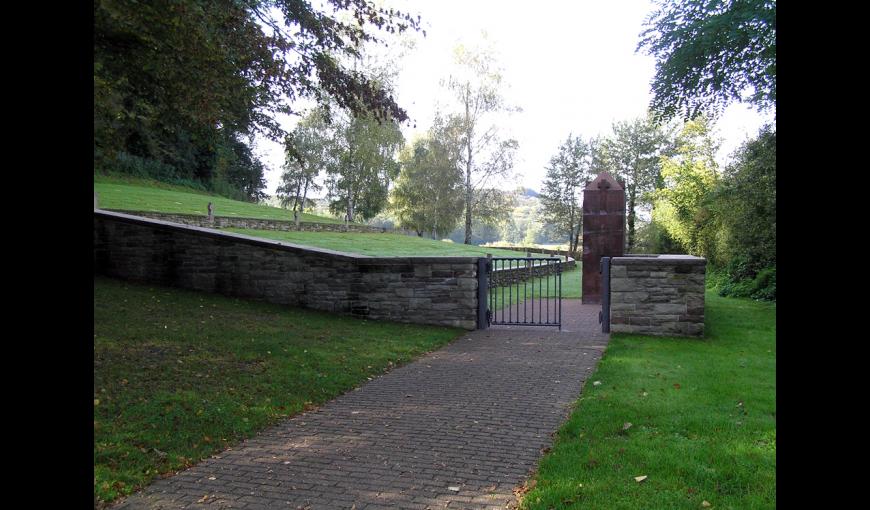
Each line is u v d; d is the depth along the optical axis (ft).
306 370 23.72
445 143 162.81
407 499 12.94
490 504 12.67
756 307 46.70
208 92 29.71
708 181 101.19
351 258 37.17
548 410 19.56
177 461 14.96
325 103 41.01
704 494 12.40
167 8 25.99
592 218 50.85
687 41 51.29
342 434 17.37
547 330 35.45
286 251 38.29
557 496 12.50
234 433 17.15
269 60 33.96
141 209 84.17
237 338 27.14
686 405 18.86
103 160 35.29
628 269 33.78
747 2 44.29
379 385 23.04
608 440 15.89
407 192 185.98
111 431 15.99
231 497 13.12
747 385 21.52
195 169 175.32
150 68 29.71
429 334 32.89
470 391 22.06
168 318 29.63
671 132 180.45
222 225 89.15
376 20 39.63
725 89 53.98
